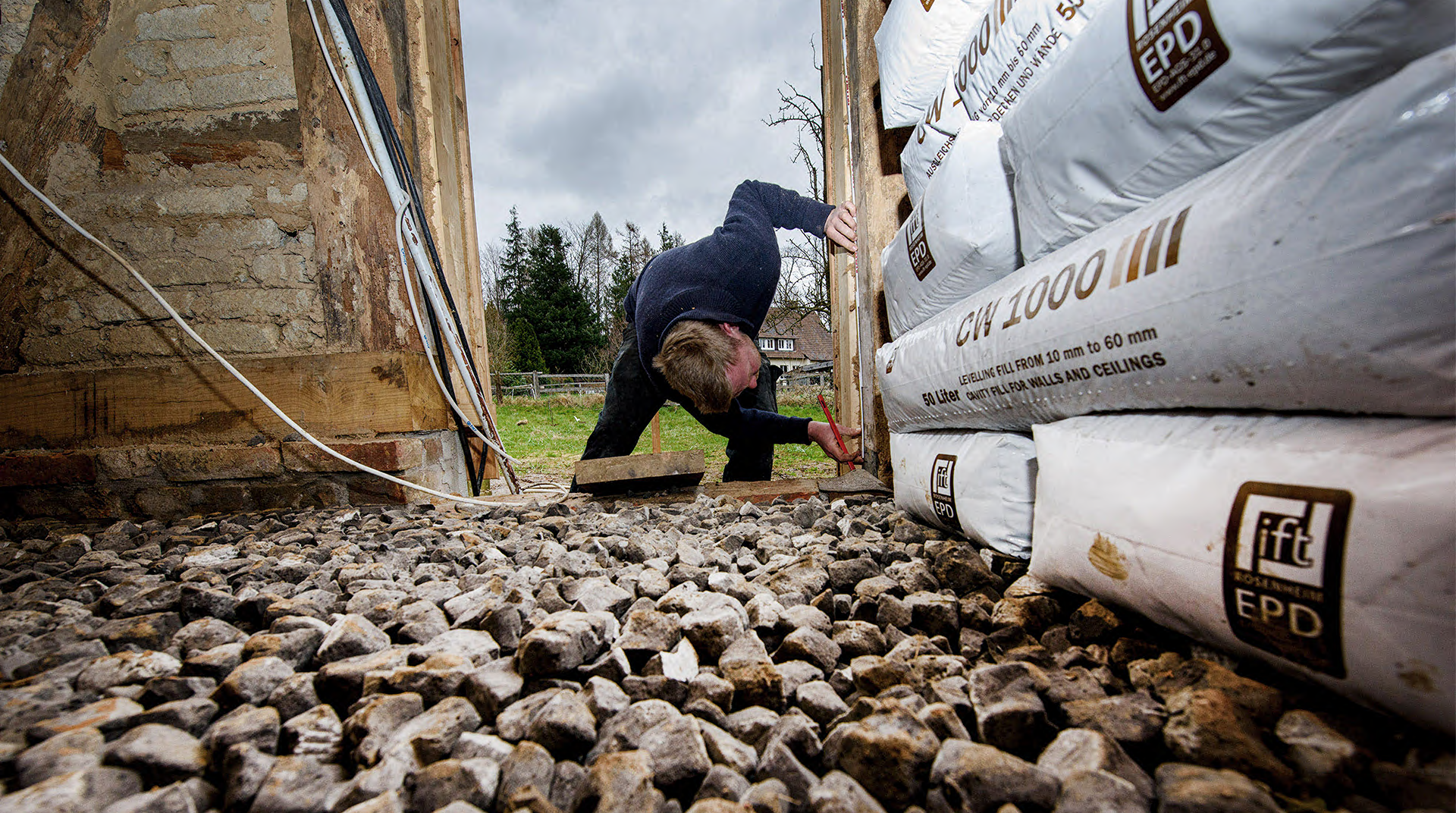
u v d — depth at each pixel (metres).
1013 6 1.25
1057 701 0.77
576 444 7.80
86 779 0.60
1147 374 0.83
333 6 2.05
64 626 0.99
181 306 2.12
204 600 1.06
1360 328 0.56
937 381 1.43
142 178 2.10
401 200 2.15
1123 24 0.83
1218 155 0.76
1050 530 1.00
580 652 0.85
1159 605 0.79
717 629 0.94
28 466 2.08
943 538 1.49
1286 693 0.69
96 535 1.74
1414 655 0.52
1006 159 1.23
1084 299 0.90
